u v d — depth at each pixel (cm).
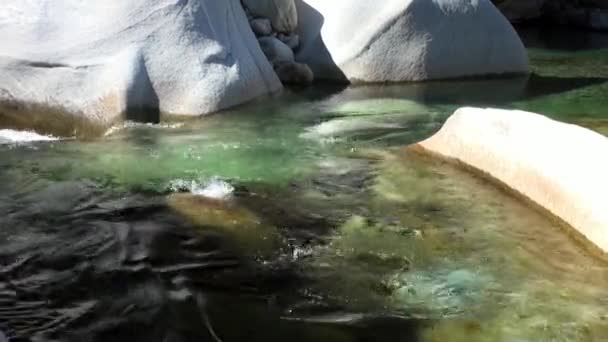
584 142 523
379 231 484
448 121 631
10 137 692
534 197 521
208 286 408
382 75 946
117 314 377
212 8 829
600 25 1630
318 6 1020
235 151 645
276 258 443
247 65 830
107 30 764
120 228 476
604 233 449
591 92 906
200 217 497
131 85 725
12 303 382
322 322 376
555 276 425
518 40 1004
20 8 770
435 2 952
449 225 494
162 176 575
